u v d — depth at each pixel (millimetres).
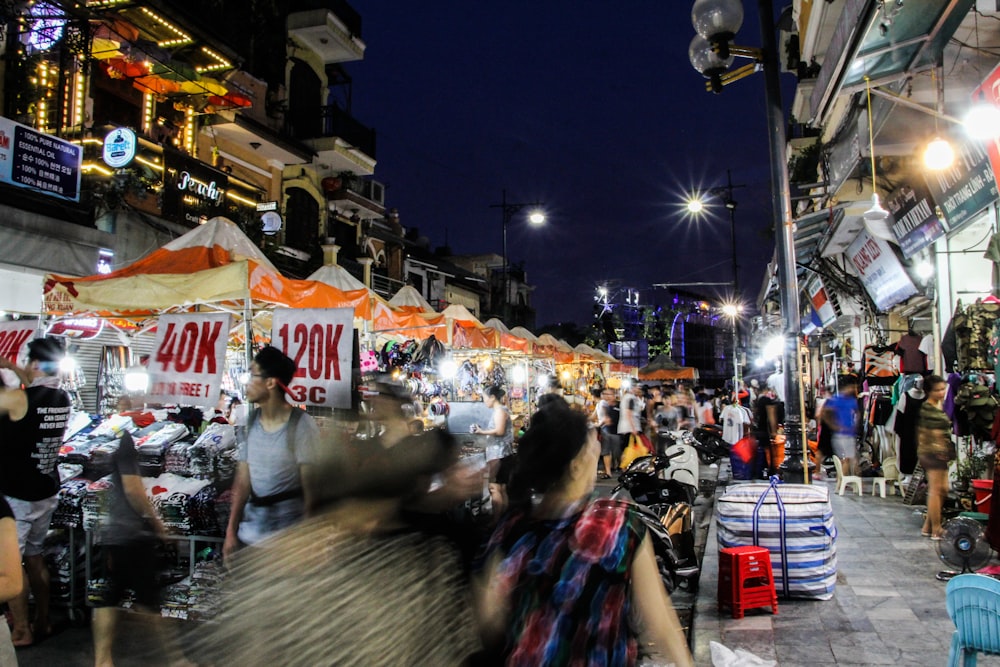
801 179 17281
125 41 13430
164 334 6348
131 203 13969
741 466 12953
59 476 5727
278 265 18781
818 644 4816
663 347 53719
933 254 9945
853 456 11391
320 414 6227
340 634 1758
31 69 11977
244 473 4461
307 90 24031
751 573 5473
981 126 6215
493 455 8234
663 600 2246
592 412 17297
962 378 7895
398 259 31203
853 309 15914
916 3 5238
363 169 25844
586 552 2127
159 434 6410
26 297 9938
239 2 20016
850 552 7242
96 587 5219
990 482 7391
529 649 2059
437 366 11711
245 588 1870
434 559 2010
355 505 1998
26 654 5184
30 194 10422
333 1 24781
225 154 18766
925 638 4855
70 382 8641
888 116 7539
